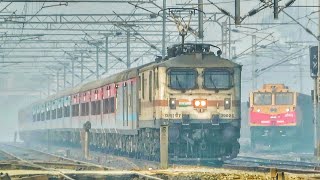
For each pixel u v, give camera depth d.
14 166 57.16
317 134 69.75
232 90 59.44
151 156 62.53
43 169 53.81
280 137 92.94
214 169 50.22
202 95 58.91
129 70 69.25
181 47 61.72
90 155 79.25
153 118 59.44
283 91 92.81
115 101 74.25
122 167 60.16
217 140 58.94
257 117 93.44
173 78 58.72
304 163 60.62
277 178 35.00
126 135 72.31
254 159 72.69
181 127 58.34
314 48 73.50
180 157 58.75
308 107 100.56
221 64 59.53
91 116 88.12
